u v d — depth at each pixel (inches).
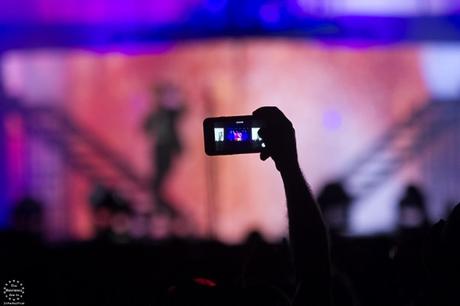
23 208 855.7
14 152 1066.1
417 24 1063.0
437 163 1078.4
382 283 356.5
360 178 1071.6
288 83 1075.3
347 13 1053.2
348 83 1077.8
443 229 146.3
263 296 152.7
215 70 1072.2
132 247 406.6
